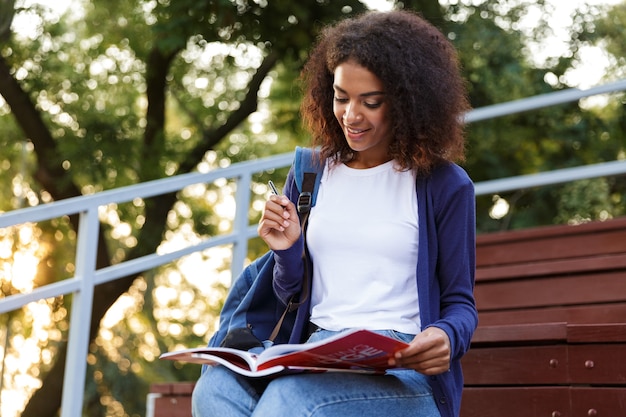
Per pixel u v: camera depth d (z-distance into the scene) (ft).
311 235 8.04
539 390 9.58
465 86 8.46
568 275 13.51
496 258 15.71
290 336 8.15
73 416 12.32
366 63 7.77
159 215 32.71
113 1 34.60
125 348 45.70
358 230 7.88
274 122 38.86
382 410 7.17
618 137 33.58
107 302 31.76
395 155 8.01
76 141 31.96
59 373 31.91
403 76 7.81
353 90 7.82
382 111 7.87
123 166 32.22
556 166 33.19
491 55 31.81
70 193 32.50
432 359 6.97
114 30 35.32
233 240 14.70
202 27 26.16
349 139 7.91
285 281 8.01
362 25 8.02
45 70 32.99
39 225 38.22
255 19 26.25
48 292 12.25
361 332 6.44
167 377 46.01
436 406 7.55
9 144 36.99
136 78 36.37
